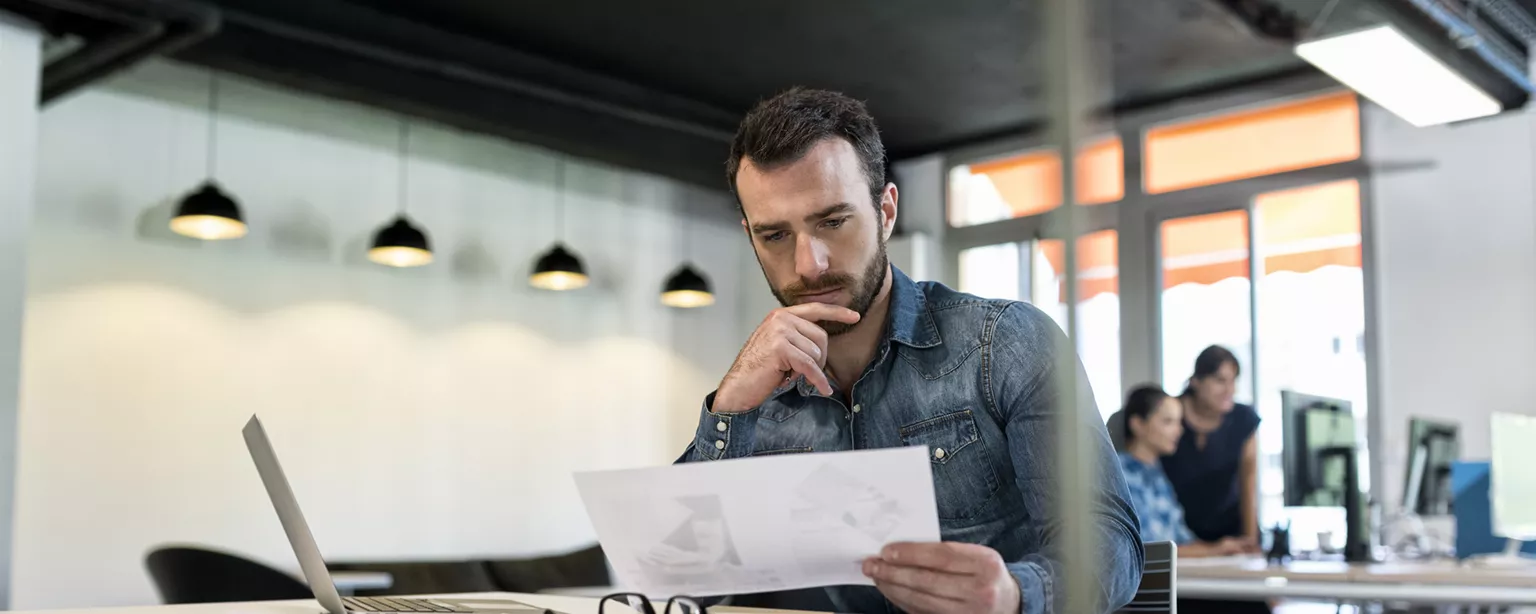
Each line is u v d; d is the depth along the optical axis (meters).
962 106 6.64
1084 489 0.36
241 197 6.02
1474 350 5.61
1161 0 5.26
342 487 6.27
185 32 4.16
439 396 6.71
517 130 5.64
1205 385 4.16
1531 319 5.47
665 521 1.02
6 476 3.94
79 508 5.36
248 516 5.91
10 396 3.95
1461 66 4.38
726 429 1.40
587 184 7.40
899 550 0.99
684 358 7.94
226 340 5.91
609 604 1.32
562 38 5.63
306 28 4.78
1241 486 4.12
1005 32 5.56
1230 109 6.42
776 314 1.33
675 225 8.00
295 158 6.25
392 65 5.10
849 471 0.95
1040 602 1.00
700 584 1.08
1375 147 5.96
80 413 5.41
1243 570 3.06
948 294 1.55
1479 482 3.71
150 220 5.70
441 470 6.68
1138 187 6.67
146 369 5.63
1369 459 5.84
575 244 7.44
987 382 1.45
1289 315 6.18
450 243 6.86
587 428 7.38
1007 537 1.45
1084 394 0.36
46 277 5.35
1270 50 5.87
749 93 6.41
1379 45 4.18
